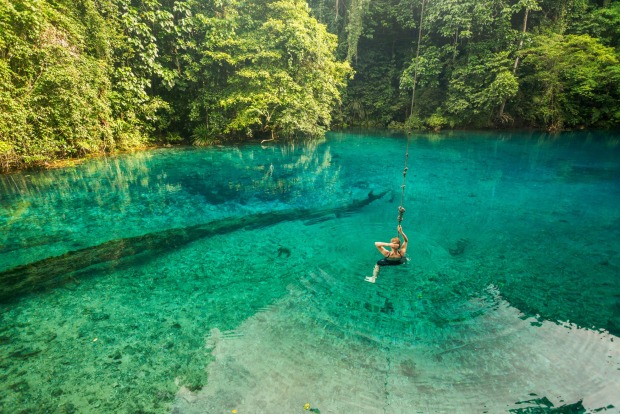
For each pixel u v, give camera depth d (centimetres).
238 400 344
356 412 329
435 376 371
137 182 1163
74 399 347
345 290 538
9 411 332
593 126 2355
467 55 2264
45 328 455
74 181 1157
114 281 569
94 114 1446
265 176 1261
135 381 368
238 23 1870
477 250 666
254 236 742
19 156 1220
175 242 711
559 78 2184
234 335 439
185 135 2016
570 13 2197
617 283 547
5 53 1159
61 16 1277
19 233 745
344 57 2719
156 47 1606
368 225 794
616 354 398
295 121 1912
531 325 450
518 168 1357
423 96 2548
